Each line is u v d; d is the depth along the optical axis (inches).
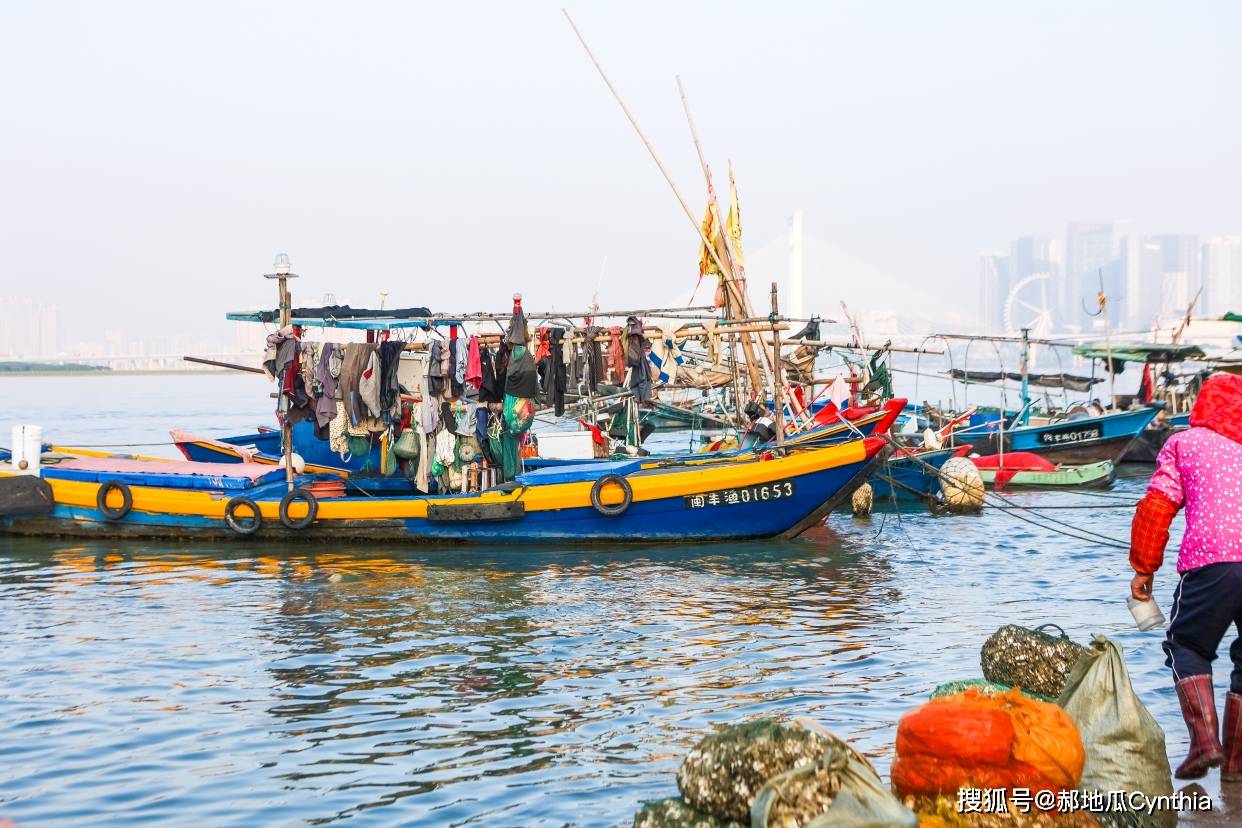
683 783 237.0
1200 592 282.0
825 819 211.8
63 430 2443.4
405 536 785.6
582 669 455.5
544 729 376.8
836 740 231.5
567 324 810.2
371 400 778.8
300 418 800.3
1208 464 283.6
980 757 242.2
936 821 240.7
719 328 797.2
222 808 312.2
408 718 391.5
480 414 785.6
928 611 569.6
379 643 504.1
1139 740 269.7
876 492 1088.8
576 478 779.4
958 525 923.4
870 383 1166.3
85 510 813.9
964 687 298.0
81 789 327.9
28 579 669.9
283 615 566.3
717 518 783.7
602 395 1115.9
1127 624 526.9
